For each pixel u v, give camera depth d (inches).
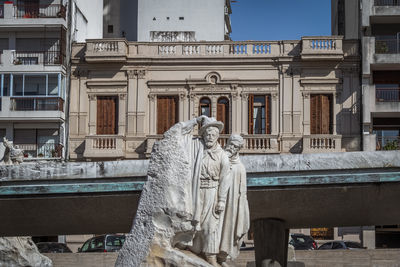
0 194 588.7
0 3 1647.4
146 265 426.6
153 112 1565.0
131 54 1583.4
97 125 1574.8
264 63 1560.0
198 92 1560.0
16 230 681.6
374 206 614.2
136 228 436.5
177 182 438.9
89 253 1084.5
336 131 1537.9
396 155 581.3
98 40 1577.3
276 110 1547.7
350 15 1732.3
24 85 1582.2
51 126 1568.7
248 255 1095.0
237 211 462.6
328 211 631.2
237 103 1551.4
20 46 1606.8
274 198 592.1
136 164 594.6
